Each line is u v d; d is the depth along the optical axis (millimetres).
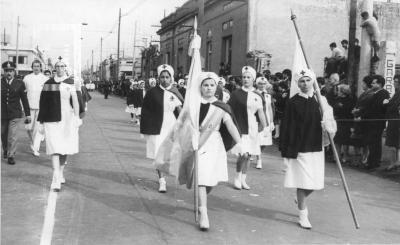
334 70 15188
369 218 5777
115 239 4668
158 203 6145
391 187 7594
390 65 14148
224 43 24438
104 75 69562
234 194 6867
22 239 4535
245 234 4992
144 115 7031
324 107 5203
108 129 15195
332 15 21047
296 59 5523
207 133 5227
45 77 9695
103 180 7434
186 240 4723
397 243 4840
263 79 9008
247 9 20906
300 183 5184
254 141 7336
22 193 6387
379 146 9172
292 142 5176
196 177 5098
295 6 20844
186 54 31672
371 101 9133
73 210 5656
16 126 8500
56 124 6641
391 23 21469
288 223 5469
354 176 8477
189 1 30531
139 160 9406
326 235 5047
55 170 6668
